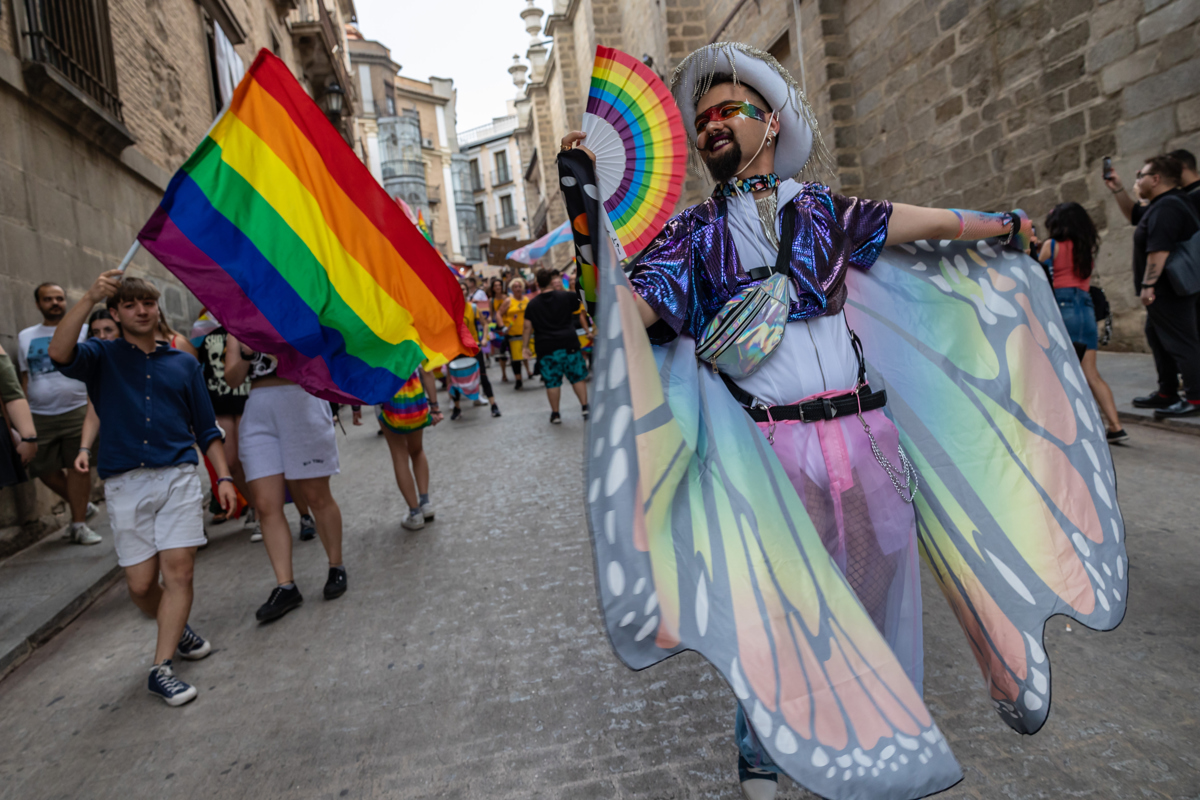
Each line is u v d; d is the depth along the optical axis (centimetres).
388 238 386
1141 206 546
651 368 148
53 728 290
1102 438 209
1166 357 536
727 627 145
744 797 183
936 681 259
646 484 145
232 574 461
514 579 398
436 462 744
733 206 170
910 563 170
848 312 198
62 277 659
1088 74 725
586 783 220
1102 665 256
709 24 1565
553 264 3431
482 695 280
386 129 5225
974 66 867
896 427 180
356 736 261
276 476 383
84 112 682
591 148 186
